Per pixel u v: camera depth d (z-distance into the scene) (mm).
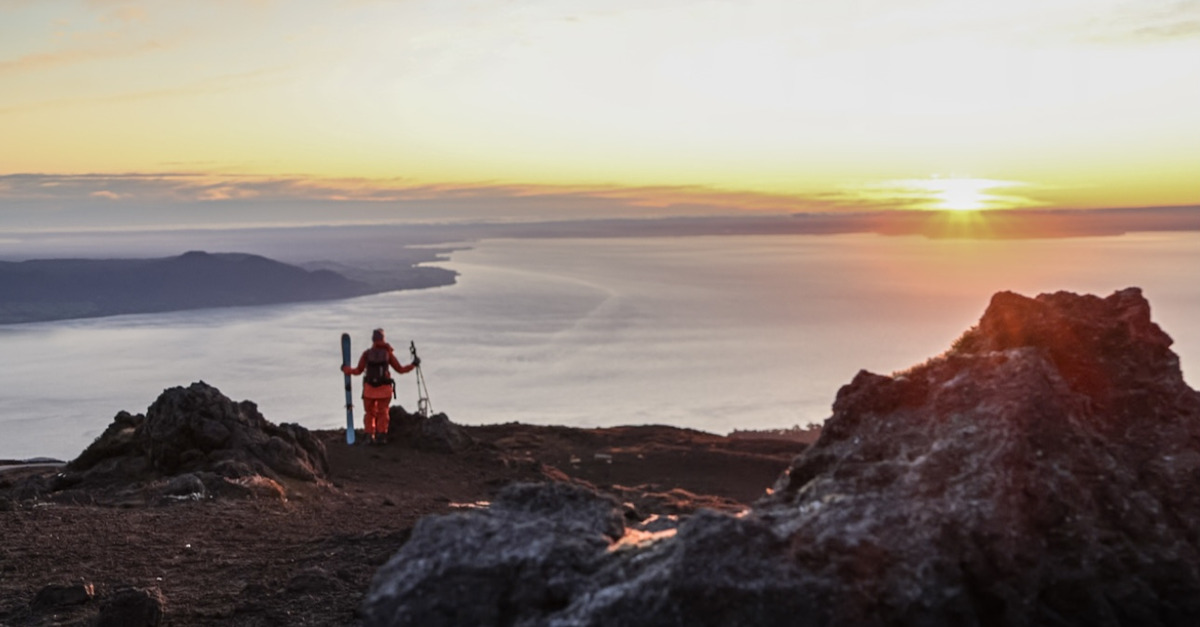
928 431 4441
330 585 7734
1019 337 5203
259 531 10094
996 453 4090
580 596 3668
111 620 6766
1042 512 4059
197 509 11297
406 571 3844
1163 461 4551
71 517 10727
